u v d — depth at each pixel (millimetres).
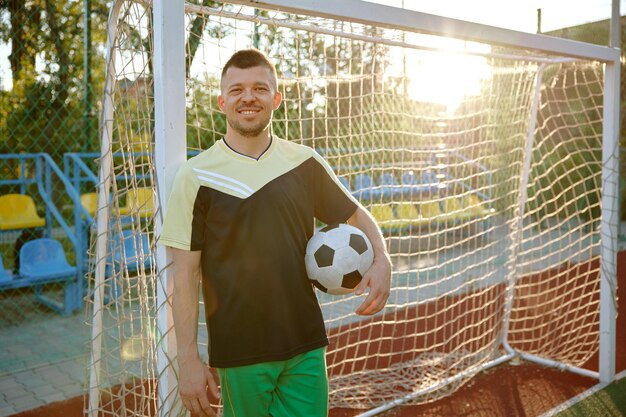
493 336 4227
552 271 6754
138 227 1990
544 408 3068
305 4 1914
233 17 2203
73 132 8359
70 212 7820
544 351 3988
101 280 2168
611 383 3371
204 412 1604
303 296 1708
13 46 7730
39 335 4547
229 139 1696
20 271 5023
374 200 7090
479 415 3004
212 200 1600
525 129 4027
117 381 3365
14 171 7191
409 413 3037
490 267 6957
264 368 1633
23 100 8023
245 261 1608
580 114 8906
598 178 8914
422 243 8367
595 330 4410
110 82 2004
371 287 1777
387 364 3740
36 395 3398
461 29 2420
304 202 1748
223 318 1621
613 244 3318
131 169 2008
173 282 1628
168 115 1650
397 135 7527
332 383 3371
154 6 1669
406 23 2205
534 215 9602
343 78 3062
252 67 1629
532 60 3543
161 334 1709
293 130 5859
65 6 8055
